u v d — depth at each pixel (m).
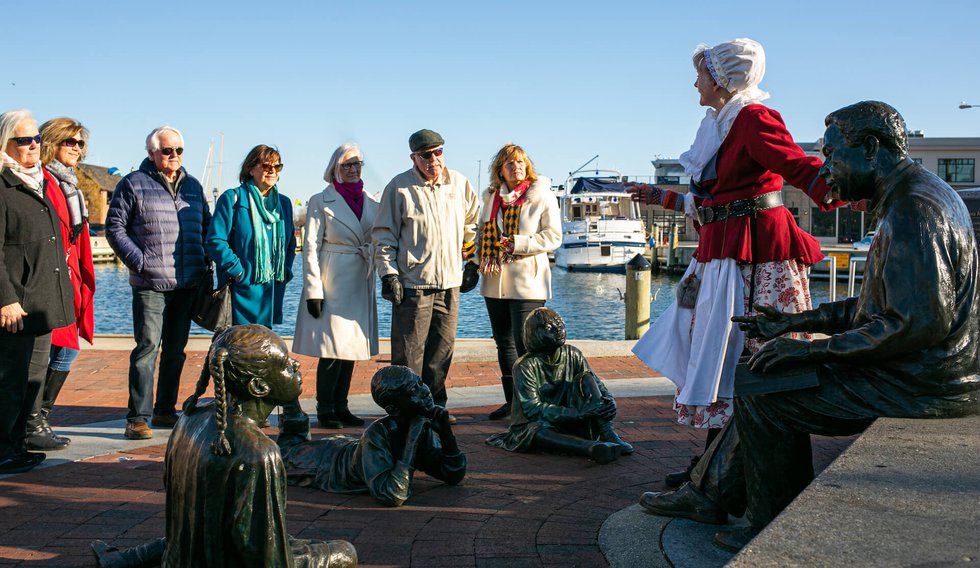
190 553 2.67
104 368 8.98
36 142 5.05
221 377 2.60
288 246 6.80
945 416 2.80
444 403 6.58
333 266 6.27
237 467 2.60
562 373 5.55
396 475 4.25
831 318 3.14
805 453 3.03
